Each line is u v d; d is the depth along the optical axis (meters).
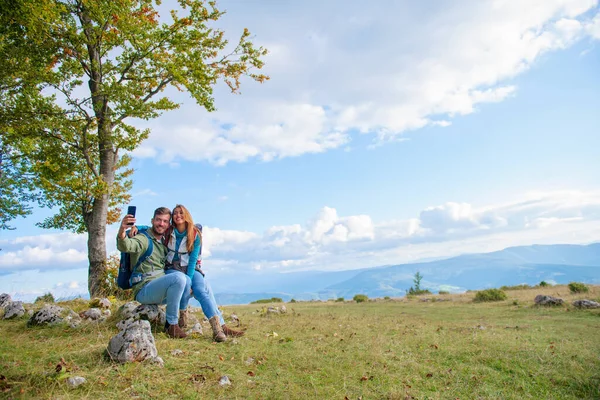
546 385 4.52
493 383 4.54
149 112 13.04
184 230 5.74
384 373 4.62
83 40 12.22
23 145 14.30
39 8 10.45
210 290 5.89
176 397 3.46
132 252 5.47
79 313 7.20
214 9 13.48
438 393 4.08
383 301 26.59
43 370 3.84
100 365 4.01
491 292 21.19
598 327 9.33
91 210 14.60
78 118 13.30
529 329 8.96
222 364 4.49
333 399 3.67
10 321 6.64
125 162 17.34
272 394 3.71
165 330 5.82
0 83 12.40
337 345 5.99
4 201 16.88
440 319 12.48
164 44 13.45
